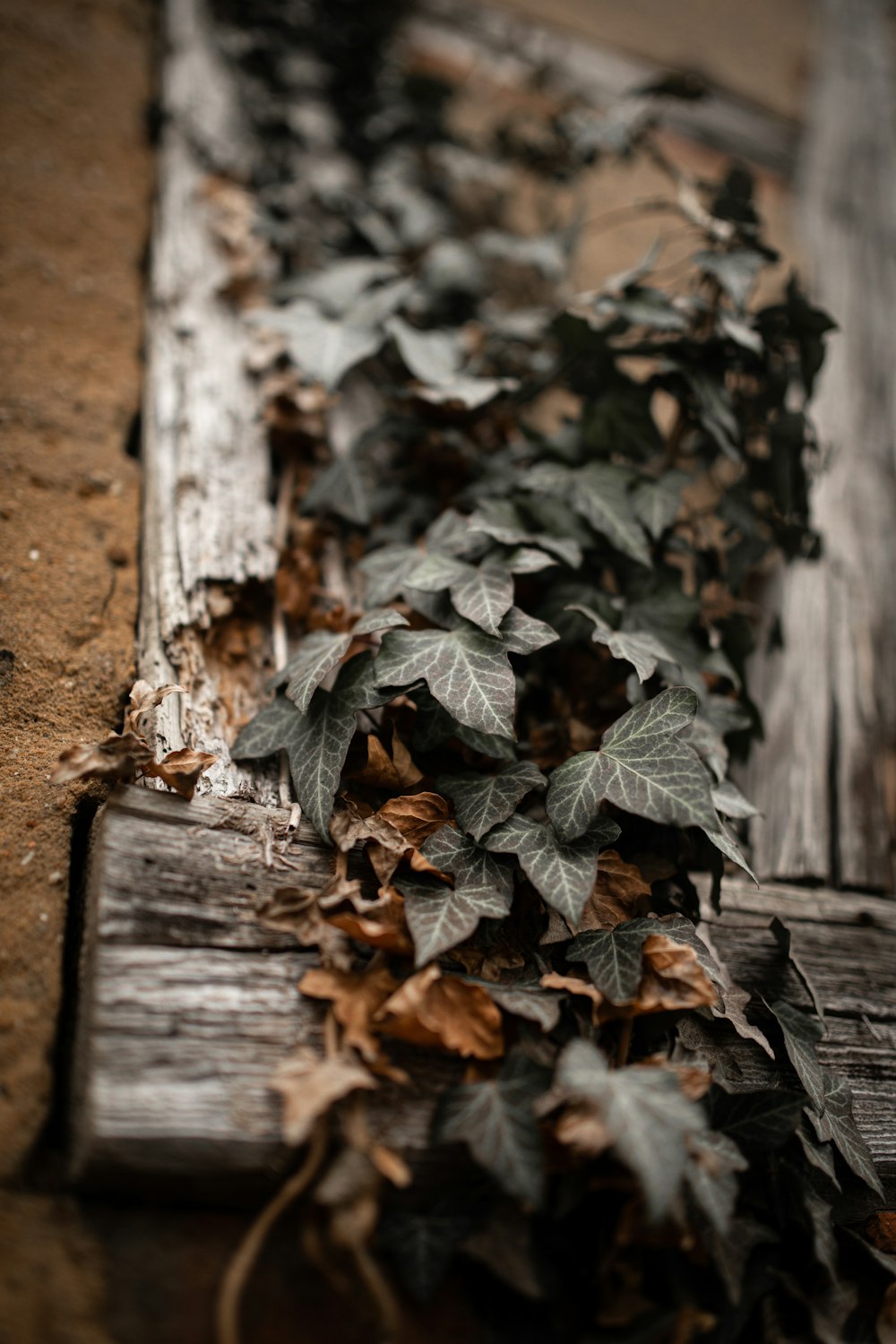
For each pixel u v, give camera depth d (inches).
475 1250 23.9
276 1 42.9
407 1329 24.0
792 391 41.5
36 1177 24.2
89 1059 24.2
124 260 36.6
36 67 38.9
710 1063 26.5
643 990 25.8
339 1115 24.3
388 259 38.1
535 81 48.9
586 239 45.4
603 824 26.8
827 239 49.3
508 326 36.2
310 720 28.0
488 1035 25.0
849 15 62.2
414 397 32.8
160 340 34.9
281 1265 24.0
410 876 26.5
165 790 26.9
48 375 33.5
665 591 31.0
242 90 41.3
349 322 33.9
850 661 36.1
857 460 40.8
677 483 31.4
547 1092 24.5
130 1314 23.3
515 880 27.0
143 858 25.8
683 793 26.3
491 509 30.3
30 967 25.9
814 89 57.7
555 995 25.7
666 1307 24.3
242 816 27.0
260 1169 24.0
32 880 26.7
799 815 33.1
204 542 31.3
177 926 25.5
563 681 30.8
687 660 30.4
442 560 29.3
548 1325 24.2
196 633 30.2
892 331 45.5
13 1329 22.9
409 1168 24.5
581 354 32.6
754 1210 25.9
